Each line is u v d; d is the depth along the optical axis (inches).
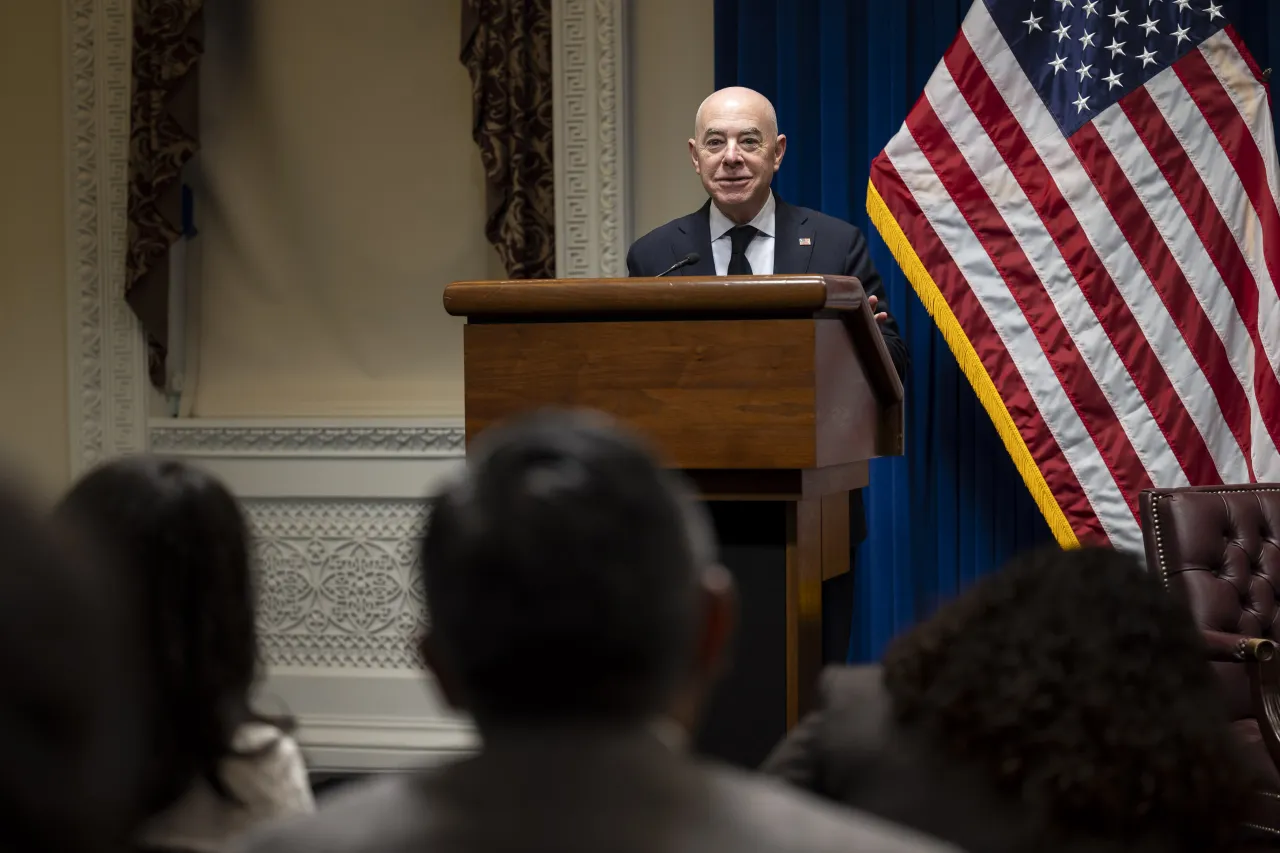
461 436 456.1
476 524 54.6
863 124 420.8
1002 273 383.2
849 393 219.0
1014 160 384.8
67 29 470.9
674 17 442.6
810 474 203.5
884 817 106.0
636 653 54.2
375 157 467.8
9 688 44.9
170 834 101.1
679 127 442.9
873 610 419.2
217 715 102.1
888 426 253.0
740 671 204.5
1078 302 380.2
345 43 467.2
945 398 418.9
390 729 464.1
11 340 485.1
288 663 470.9
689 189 442.9
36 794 45.4
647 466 57.6
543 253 446.6
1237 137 376.5
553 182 444.8
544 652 53.5
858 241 331.9
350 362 473.1
